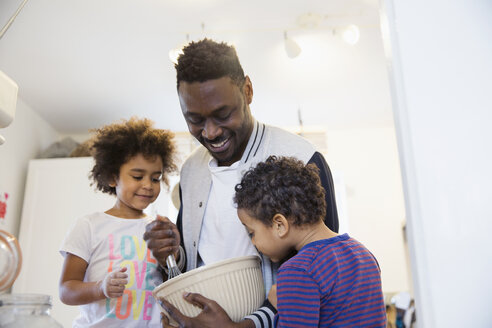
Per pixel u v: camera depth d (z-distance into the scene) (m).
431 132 0.63
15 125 3.18
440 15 0.67
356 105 3.53
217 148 1.09
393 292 3.61
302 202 0.95
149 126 1.55
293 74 3.05
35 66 2.85
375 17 2.49
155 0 2.30
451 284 0.59
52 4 2.29
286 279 0.87
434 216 0.61
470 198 0.61
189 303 0.90
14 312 0.72
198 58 1.02
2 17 2.35
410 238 0.63
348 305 0.87
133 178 1.40
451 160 0.62
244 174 1.04
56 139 3.75
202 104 1.02
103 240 1.30
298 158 1.12
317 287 0.86
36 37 2.56
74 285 1.20
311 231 0.97
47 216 3.17
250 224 1.00
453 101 0.64
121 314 1.22
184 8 2.37
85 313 1.25
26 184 3.23
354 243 0.97
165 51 2.71
